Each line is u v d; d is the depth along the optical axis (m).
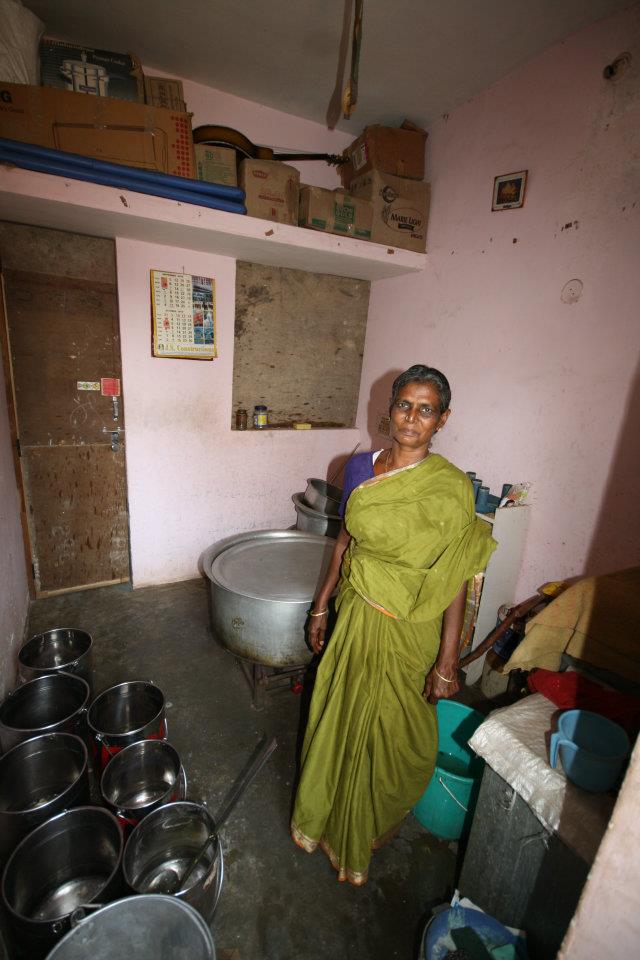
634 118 1.55
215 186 2.00
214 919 1.21
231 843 1.40
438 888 1.32
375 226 2.41
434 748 1.27
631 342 1.61
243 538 2.22
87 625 2.41
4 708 1.48
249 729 1.82
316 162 2.71
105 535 2.72
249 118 2.45
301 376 3.07
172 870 1.23
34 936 0.92
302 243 2.25
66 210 1.86
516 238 2.02
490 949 1.02
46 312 2.30
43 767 1.37
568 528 1.87
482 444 2.25
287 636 1.72
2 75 1.68
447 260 2.42
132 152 1.88
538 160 1.90
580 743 1.07
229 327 2.68
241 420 2.90
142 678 2.05
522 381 2.03
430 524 1.07
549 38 1.77
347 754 1.23
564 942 0.66
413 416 1.08
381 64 2.02
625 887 0.59
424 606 1.11
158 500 2.74
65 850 1.16
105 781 1.27
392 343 2.91
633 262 1.59
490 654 2.06
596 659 1.45
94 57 1.83
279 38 1.92
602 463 1.73
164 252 2.40
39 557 2.57
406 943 1.19
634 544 1.64
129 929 0.91
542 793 0.98
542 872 1.00
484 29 1.76
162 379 2.57
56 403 2.42
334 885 1.31
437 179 2.45
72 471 2.54
